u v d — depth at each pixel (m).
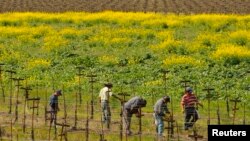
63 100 72.56
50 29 124.50
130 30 117.25
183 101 59.22
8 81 82.31
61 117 66.06
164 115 57.06
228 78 79.94
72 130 59.91
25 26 131.38
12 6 182.12
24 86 79.44
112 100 73.31
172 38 109.69
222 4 176.50
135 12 154.62
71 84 79.38
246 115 66.06
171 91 74.44
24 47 107.25
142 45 105.69
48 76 84.50
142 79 81.69
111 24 131.62
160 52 98.19
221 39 105.00
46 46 105.44
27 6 181.62
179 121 63.78
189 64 86.38
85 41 110.62
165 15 139.50
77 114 67.44
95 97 74.56
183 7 171.62
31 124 62.53
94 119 65.19
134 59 92.69
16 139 57.56
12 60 94.25
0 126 60.16
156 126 58.03
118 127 62.25
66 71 87.62
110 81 81.00
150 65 88.81
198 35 111.69
